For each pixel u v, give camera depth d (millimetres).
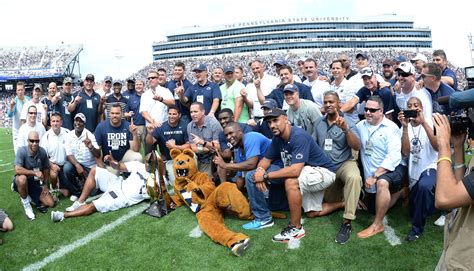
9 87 52094
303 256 3754
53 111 8148
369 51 62438
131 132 6422
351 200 4117
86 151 6215
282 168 4559
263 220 4508
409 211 4652
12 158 12039
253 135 4906
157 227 4648
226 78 7051
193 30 78750
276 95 6109
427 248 3758
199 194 4914
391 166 4203
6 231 4762
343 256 3709
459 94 1870
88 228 4750
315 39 72000
